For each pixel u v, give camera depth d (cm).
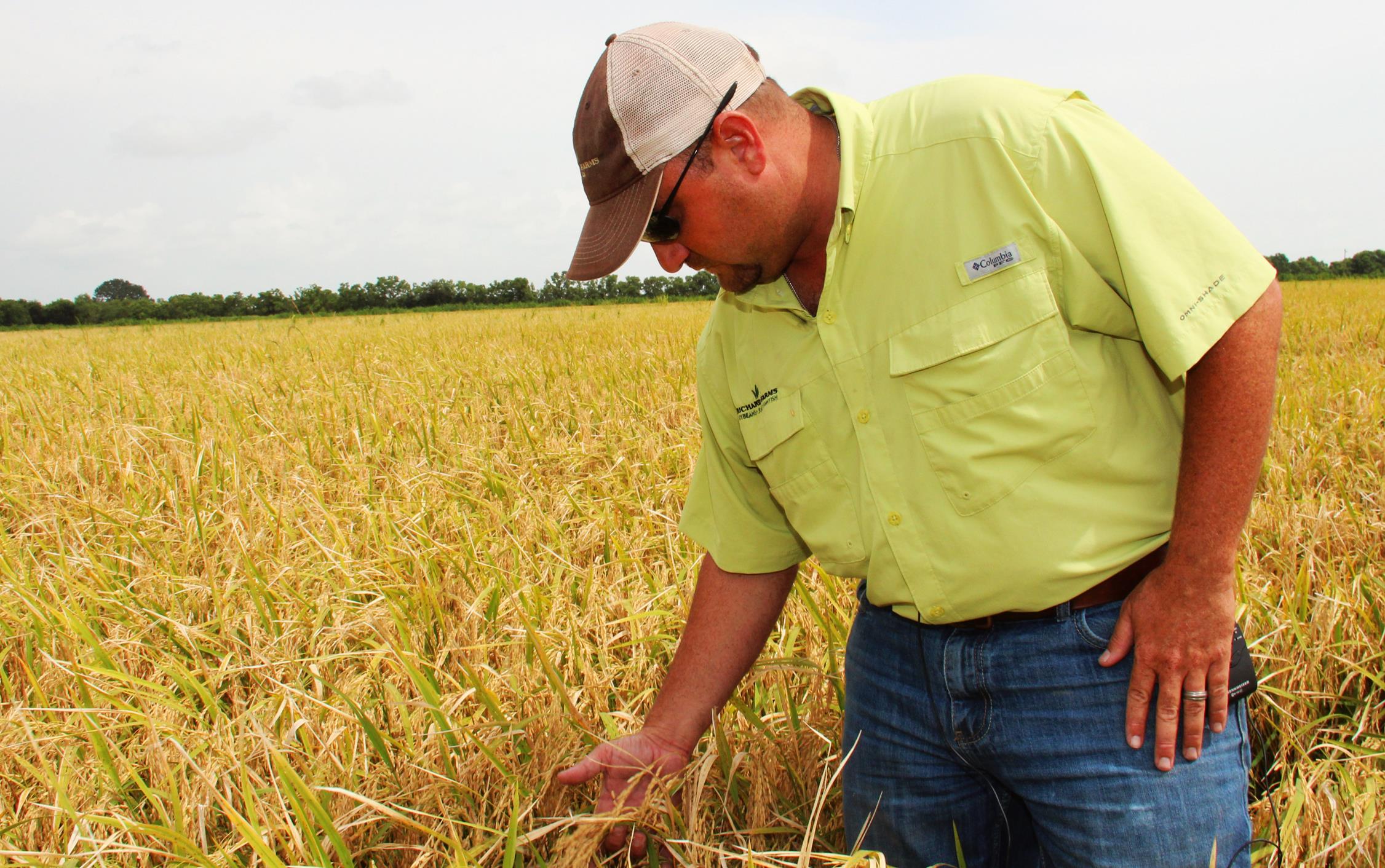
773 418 146
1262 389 115
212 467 464
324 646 262
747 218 129
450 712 212
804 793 194
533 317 2492
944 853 160
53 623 281
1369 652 233
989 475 126
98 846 174
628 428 572
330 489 468
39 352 1717
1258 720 220
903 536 135
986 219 123
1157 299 113
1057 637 132
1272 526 329
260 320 4538
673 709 175
